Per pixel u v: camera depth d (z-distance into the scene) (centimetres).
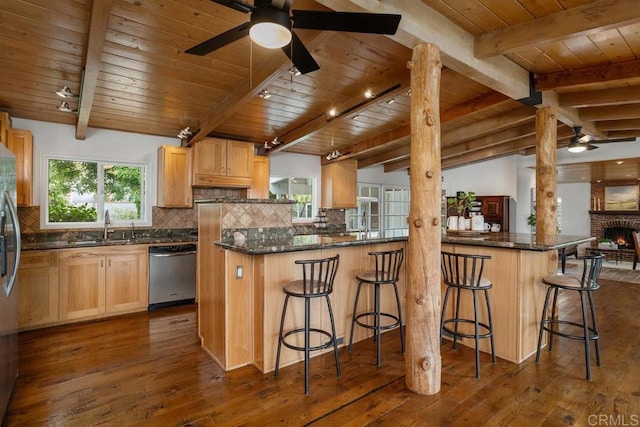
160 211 499
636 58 291
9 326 225
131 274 422
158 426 201
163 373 266
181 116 420
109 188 473
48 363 283
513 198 805
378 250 347
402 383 252
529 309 297
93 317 397
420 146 242
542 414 212
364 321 339
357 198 716
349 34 261
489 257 273
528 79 331
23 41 257
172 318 402
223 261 279
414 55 244
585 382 252
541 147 377
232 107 350
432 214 242
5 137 359
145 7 224
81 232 443
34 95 348
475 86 364
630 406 220
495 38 259
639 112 413
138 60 289
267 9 161
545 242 298
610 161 654
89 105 329
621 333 354
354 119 462
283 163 621
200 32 252
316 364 283
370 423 204
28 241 411
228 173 504
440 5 233
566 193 1063
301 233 593
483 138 591
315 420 207
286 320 283
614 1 213
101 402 226
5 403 211
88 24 238
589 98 369
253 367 278
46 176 423
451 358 294
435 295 242
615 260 882
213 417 210
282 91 362
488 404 224
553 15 235
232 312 277
